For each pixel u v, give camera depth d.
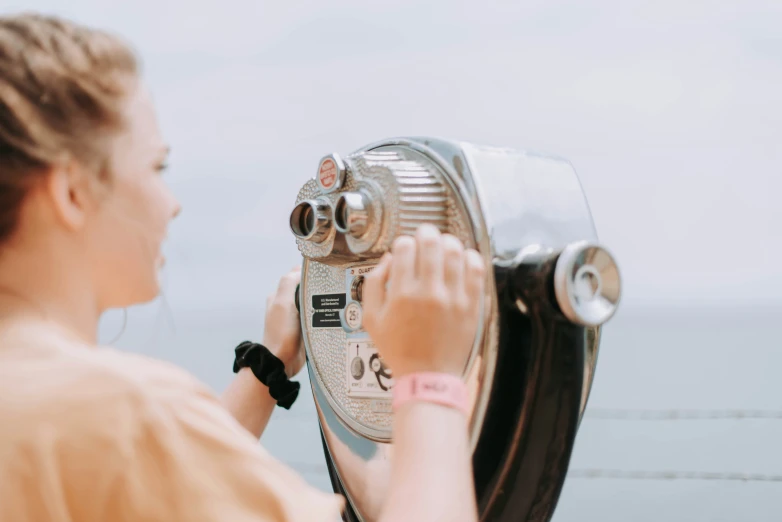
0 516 0.52
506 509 0.89
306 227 1.00
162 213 0.67
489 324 0.83
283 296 1.15
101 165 0.62
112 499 0.53
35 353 0.57
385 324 0.69
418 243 0.70
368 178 0.91
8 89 0.58
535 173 0.91
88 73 0.61
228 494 0.55
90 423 0.54
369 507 0.99
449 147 0.90
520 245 0.85
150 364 0.59
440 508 0.60
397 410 0.67
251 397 1.07
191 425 0.56
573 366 0.85
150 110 0.67
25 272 0.61
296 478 0.59
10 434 0.54
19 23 0.61
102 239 0.63
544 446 0.87
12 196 0.60
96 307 0.65
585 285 0.80
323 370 1.07
